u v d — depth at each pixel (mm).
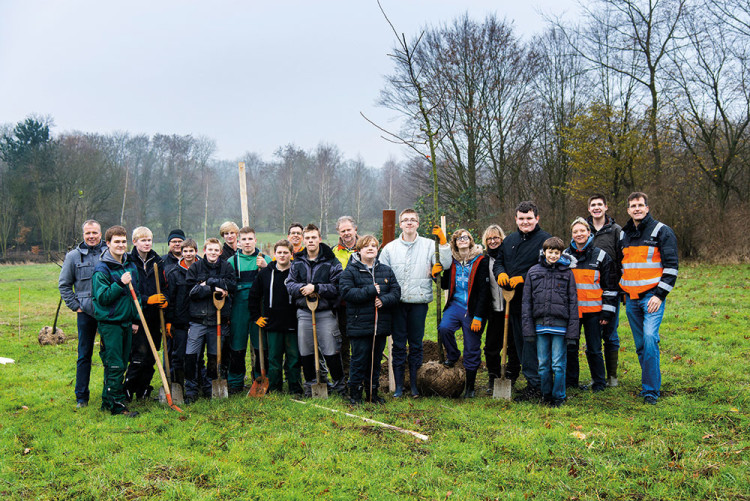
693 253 18422
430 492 3557
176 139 56812
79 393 5473
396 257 5750
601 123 19297
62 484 3781
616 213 19594
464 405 5301
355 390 5402
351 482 3707
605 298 5668
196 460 4027
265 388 5820
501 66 21875
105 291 5039
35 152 40438
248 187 59344
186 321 5824
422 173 25953
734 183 20469
